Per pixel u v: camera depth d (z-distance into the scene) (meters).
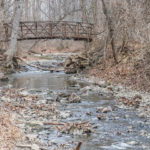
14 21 25.38
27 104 12.77
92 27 28.64
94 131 9.17
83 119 10.59
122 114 11.25
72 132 9.06
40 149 7.58
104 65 23.45
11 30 26.78
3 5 24.80
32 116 10.81
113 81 19.02
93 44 27.95
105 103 13.23
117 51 24.42
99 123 10.09
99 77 21.25
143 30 19.23
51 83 19.70
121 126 9.74
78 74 24.33
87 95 15.20
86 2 28.75
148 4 19.19
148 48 19.44
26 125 9.68
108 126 9.74
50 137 8.66
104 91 16.20
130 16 20.70
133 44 23.92
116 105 12.73
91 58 25.89
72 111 11.77
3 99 13.69
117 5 22.80
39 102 13.30
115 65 22.27
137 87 16.61
